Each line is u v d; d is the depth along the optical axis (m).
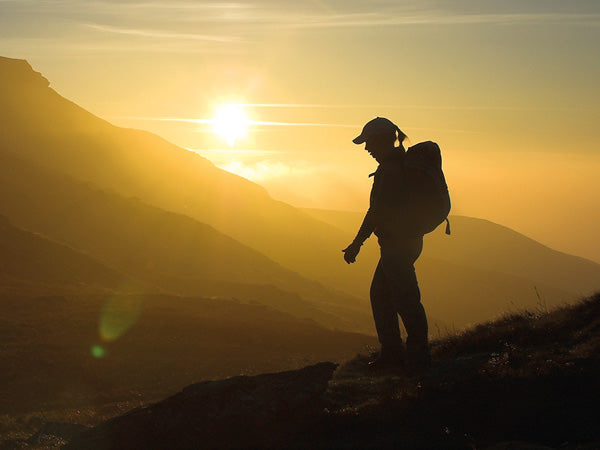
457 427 5.21
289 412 5.72
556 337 8.15
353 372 7.68
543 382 5.65
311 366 6.23
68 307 53.53
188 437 5.62
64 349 41.84
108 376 37.09
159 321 51.25
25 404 30.94
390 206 6.73
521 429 5.03
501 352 7.51
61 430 10.31
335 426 5.47
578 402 5.22
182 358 42.41
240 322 53.81
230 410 5.70
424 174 6.62
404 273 6.86
